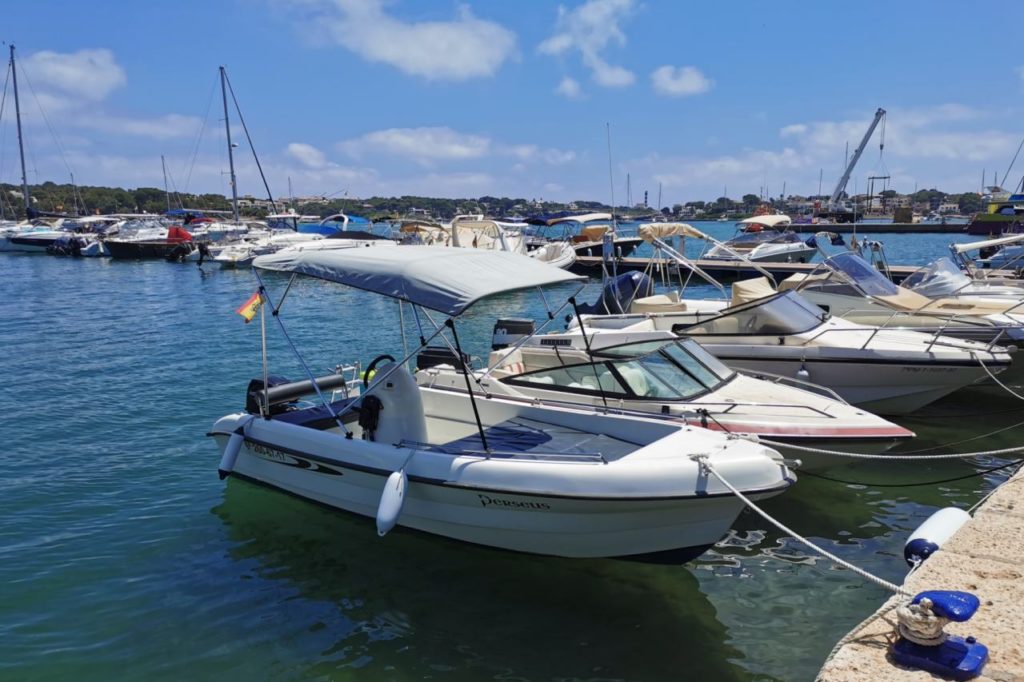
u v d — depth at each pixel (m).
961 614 3.18
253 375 14.83
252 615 6.02
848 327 11.87
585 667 5.33
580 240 40.59
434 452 6.66
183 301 27.36
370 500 7.07
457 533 6.79
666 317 12.94
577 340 11.21
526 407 8.09
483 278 6.73
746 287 12.80
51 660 5.41
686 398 8.54
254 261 7.79
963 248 17.77
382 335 19.19
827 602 6.23
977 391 12.71
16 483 8.93
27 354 17.20
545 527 6.33
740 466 6.11
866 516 7.95
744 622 5.93
